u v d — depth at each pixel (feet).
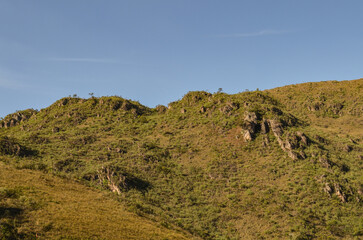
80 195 168.76
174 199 240.32
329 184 237.86
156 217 174.40
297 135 313.53
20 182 159.43
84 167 272.10
